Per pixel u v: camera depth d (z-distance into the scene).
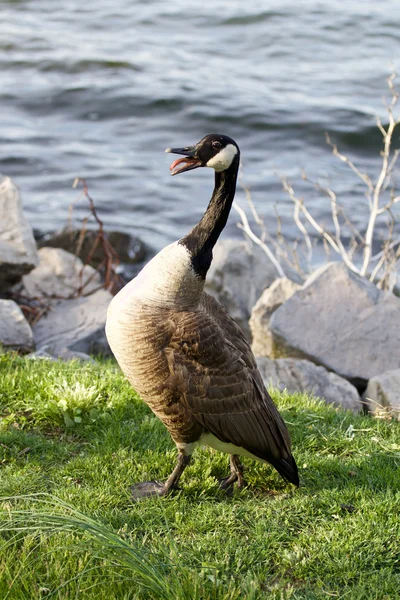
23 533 6.66
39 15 44.81
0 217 13.82
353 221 23.47
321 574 6.61
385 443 8.79
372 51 38.91
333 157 28.12
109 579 6.18
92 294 14.80
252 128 30.03
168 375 7.04
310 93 33.12
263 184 26.05
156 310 7.05
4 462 8.00
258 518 7.31
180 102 32.06
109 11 45.75
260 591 6.19
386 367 11.57
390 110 15.59
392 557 6.83
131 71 35.72
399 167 27.33
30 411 9.02
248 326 14.37
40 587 6.02
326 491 7.70
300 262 21.25
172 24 43.31
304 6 45.38
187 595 5.94
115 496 7.50
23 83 34.28
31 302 14.20
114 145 29.25
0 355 10.32
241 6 45.94
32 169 26.97
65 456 8.16
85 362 10.87
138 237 20.86
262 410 7.45
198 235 7.22
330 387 10.90
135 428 8.76
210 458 8.41
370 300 12.29
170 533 6.78
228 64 37.25
